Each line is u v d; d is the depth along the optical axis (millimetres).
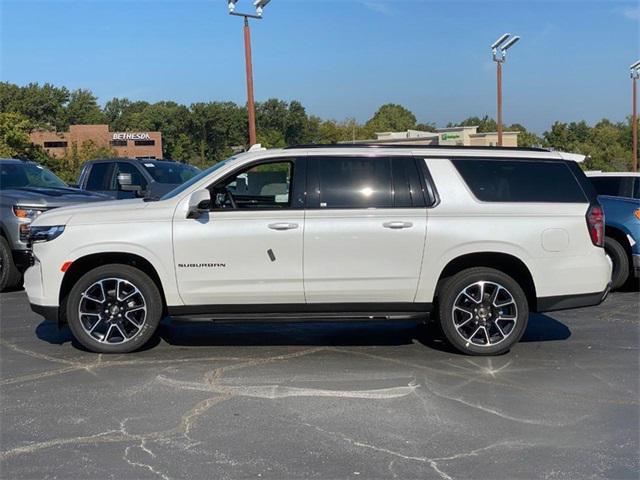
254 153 6246
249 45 19188
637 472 3904
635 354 6395
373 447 4238
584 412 4855
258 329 7402
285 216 6027
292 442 4312
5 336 7027
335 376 5676
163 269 6035
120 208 6203
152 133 98312
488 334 6219
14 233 9531
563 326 7574
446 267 6234
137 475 3861
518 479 3814
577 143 56531
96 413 4820
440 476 3846
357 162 6176
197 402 5043
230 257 6016
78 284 6125
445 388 5367
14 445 4273
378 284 6078
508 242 6051
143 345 6434
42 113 115000
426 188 6125
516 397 5164
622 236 9617
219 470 3924
